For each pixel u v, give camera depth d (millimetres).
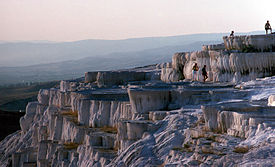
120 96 37469
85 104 38156
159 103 28531
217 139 17547
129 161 20969
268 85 27500
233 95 26234
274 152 14031
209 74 38125
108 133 31750
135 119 27453
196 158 15938
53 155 38500
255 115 17375
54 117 48062
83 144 34906
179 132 20984
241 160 14172
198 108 25641
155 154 20422
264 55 33656
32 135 59000
